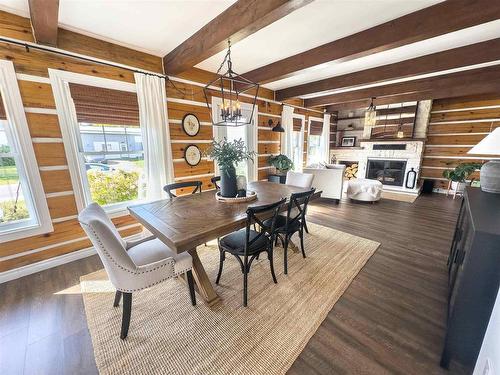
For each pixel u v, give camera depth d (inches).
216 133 152.9
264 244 77.1
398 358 54.6
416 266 94.3
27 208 92.4
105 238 52.0
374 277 86.7
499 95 196.1
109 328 63.8
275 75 131.3
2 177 85.9
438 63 116.9
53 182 94.0
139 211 79.3
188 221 68.3
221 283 83.4
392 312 69.1
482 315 46.4
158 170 121.6
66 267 96.2
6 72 80.2
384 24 89.7
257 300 74.4
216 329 63.0
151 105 115.3
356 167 277.4
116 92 106.5
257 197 95.0
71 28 90.6
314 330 62.5
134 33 95.7
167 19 85.0
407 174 234.7
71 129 96.0
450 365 52.7
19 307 72.7
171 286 82.0
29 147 87.0
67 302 75.0
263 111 190.9
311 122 249.1
